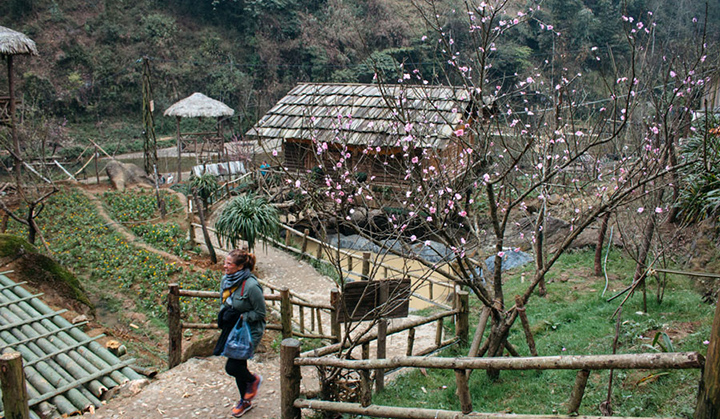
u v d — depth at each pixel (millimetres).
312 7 45031
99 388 5445
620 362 2596
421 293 11008
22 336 6484
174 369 5680
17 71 37219
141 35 42062
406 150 5969
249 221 11391
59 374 5684
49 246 12430
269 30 43219
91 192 19047
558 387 5121
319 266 12188
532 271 10484
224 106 25562
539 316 7977
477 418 3254
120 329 9086
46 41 39375
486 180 4883
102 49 40781
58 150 33312
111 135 38094
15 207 15773
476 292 5168
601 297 8086
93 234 13828
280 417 4766
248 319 4473
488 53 5703
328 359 4168
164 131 40344
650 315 6805
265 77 42375
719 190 7855
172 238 13922
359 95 16484
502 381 5516
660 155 5621
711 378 2293
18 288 7719
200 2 44969
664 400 4348
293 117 16594
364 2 41250
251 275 4555
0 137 14680
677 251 8469
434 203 5578
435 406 5062
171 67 41844
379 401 5238
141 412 4844
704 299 7066
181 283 10789
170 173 29844
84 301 8523
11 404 3758
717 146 7688
